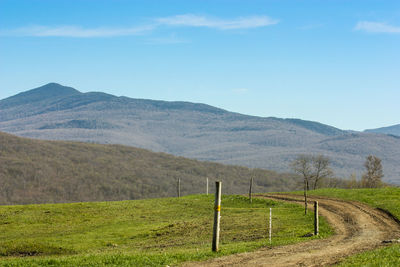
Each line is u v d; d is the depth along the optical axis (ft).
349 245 87.40
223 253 76.02
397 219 135.03
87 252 129.49
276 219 164.04
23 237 182.80
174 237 156.97
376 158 389.19
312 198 220.02
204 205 252.42
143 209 251.19
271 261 68.95
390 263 62.49
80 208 254.27
